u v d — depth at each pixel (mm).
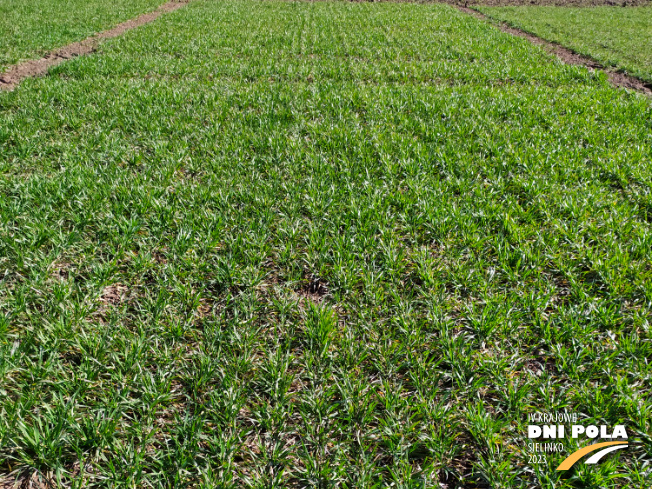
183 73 9258
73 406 2465
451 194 4656
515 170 5242
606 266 3482
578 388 2619
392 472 2158
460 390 2619
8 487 2154
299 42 12445
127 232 3924
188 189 4672
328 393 2590
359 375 2781
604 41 13539
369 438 2396
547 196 4586
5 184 4695
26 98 7312
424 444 2355
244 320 3170
